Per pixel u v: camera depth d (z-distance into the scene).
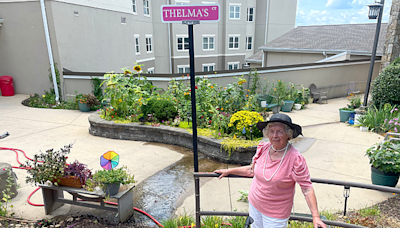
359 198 4.04
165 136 6.78
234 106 7.53
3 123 8.21
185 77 9.41
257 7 23.88
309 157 5.70
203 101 7.13
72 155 5.93
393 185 4.15
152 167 5.42
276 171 1.94
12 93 11.78
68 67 11.07
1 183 3.98
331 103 11.73
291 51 15.27
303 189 1.88
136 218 3.71
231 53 22.25
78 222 3.55
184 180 4.87
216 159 5.81
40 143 6.62
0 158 5.66
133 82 7.98
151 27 17.81
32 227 3.43
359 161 5.45
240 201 4.12
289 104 9.91
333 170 5.06
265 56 16.69
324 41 15.06
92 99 9.80
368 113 7.59
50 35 10.46
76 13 11.18
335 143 6.51
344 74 13.05
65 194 4.30
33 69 11.40
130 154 6.08
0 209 3.64
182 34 19.55
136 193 4.43
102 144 6.71
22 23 10.91
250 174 2.33
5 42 11.45
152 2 17.64
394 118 6.94
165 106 7.11
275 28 24.20
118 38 14.05
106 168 3.56
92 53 12.21
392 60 8.85
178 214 3.81
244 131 5.64
